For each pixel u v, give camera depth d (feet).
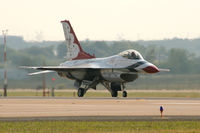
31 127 237.25
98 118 270.87
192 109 323.37
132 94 652.07
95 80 523.29
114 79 498.69
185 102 387.14
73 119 266.36
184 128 237.66
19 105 345.51
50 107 329.52
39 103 365.81
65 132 221.87
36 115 282.15
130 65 481.87
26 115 281.74
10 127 237.04
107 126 242.37
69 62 576.61
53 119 265.75
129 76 493.77
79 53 570.05
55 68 510.58
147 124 250.78
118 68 491.72
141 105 350.43
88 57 556.10
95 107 330.75
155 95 620.90
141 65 474.08
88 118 270.46
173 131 225.15
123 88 506.07
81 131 225.35
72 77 541.75
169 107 337.31
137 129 233.35
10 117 272.72
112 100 406.62
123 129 232.94
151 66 471.62
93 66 511.81
